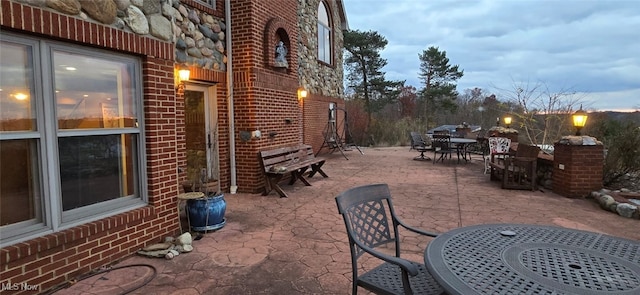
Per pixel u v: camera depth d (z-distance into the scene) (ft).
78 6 9.25
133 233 11.06
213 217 13.35
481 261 5.34
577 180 18.49
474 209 16.33
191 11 17.10
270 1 21.07
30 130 8.63
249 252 11.26
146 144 11.75
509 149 26.78
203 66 18.12
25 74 8.51
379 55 76.23
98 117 10.38
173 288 8.90
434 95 81.35
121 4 10.48
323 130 38.63
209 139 19.72
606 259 5.43
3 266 7.73
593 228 13.51
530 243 6.13
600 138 26.76
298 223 14.30
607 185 20.72
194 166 18.94
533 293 4.36
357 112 59.72
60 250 8.96
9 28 7.85
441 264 5.22
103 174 10.59
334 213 15.75
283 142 22.82
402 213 15.65
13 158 8.37
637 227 13.64
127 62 11.13
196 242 12.19
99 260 9.98
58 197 9.16
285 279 9.37
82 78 9.88
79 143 9.80
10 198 8.32
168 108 12.42
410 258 10.66
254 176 19.83
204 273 9.76
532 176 20.45
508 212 15.78
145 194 11.84
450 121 80.02
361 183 22.88
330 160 35.32
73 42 9.31
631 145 20.18
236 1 19.39
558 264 5.23
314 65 35.55
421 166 31.01
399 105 82.74
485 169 27.09
